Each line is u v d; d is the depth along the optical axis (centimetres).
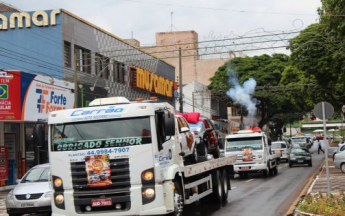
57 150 1080
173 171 1124
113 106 1093
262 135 2834
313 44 3306
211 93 5953
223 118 6869
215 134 1839
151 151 1055
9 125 2598
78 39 3148
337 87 3391
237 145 2841
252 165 2794
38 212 1537
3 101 2414
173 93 4747
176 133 1246
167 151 1138
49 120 1103
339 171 3030
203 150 1617
